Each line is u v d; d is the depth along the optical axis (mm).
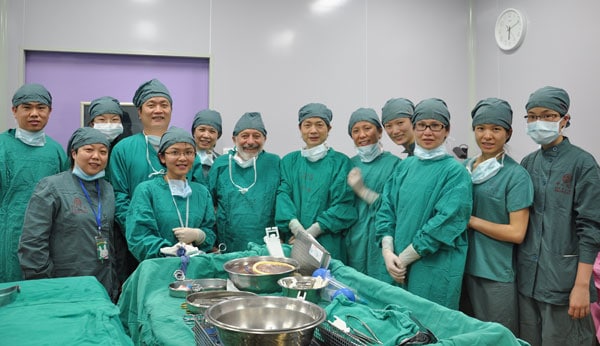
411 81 3328
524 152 2916
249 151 2287
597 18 2361
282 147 3125
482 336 960
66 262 1895
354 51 3234
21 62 2764
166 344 1114
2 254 2037
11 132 2172
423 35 3346
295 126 3141
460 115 3410
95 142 1938
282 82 3117
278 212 2205
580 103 2469
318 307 1058
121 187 2160
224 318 1044
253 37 3072
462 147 3195
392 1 3299
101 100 2342
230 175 2311
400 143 2254
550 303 1747
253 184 2287
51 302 1354
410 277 1841
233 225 2254
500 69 3125
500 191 1821
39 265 1813
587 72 2422
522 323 1877
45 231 1842
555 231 1747
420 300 1206
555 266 1740
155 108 2260
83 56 2887
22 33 2766
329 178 2236
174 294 1461
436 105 1868
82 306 1313
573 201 1731
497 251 1812
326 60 3188
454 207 1730
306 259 1656
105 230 1980
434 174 1853
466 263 1890
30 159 2123
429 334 1025
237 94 3051
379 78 3273
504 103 1845
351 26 3229
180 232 1828
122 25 2887
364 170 2242
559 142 1797
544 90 1766
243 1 3059
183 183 1968
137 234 1809
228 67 3035
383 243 1938
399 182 1982
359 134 2221
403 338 1020
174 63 3018
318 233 2146
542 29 2746
